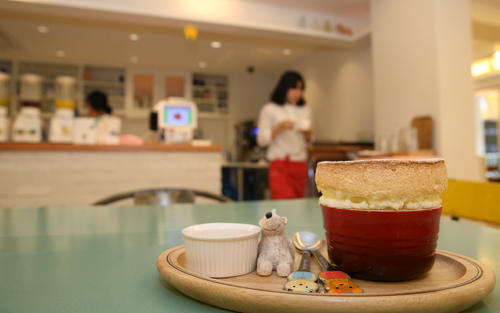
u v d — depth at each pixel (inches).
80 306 12.2
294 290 11.4
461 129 115.0
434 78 114.8
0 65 235.5
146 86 259.9
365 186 13.3
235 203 47.2
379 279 13.5
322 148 144.0
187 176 121.8
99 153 113.5
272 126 106.5
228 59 235.8
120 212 39.8
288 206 43.7
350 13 172.4
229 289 11.1
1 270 17.0
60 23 173.2
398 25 130.0
